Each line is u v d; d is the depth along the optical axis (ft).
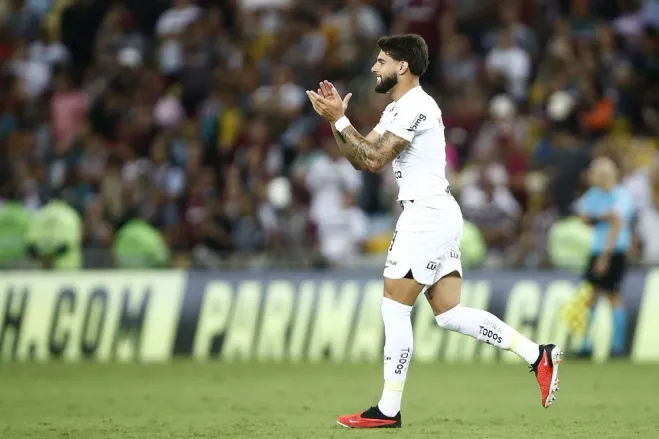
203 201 196.34
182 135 214.90
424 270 86.28
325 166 194.59
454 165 205.46
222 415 101.40
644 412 102.99
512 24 232.73
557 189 199.11
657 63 230.48
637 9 239.30
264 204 193.77
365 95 221.66
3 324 165.07
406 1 240.32
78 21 246.68
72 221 170.91
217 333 166.20
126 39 242.37
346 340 165.48
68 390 125.80
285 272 168.25
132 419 98.53
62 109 226.99
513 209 193.06
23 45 242.78
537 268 170.09
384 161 85.61
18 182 203.21
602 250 161.38
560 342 165.78
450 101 223.10
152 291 166.81
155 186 200.23
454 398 116.88
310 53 231.91
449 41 230.68
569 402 112.47
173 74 235.61
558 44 223.92
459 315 88.12
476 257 171.32
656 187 184.03
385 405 88.22
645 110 224.12
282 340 166.20
